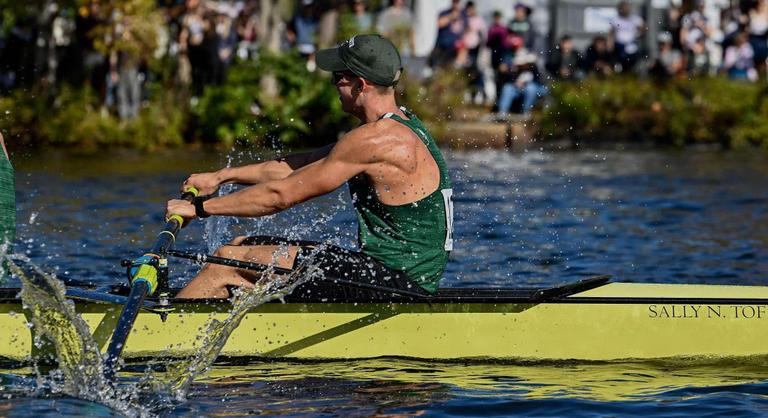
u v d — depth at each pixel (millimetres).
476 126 73562
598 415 20250
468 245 37750
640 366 23625
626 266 34469
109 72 74312
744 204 48594
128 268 22719
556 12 79375
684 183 56219
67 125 71812
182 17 75000
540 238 39344
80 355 21859
